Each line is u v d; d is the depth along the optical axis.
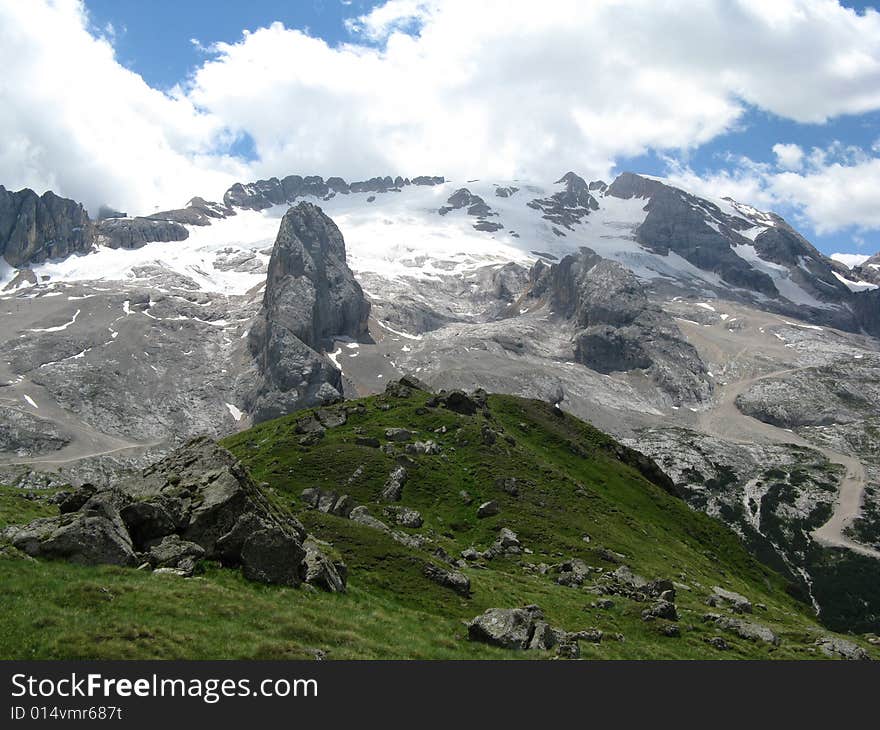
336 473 117.44
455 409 159.38
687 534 151.62
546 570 89.75
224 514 53.56
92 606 41.09
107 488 55.00
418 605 61.16
